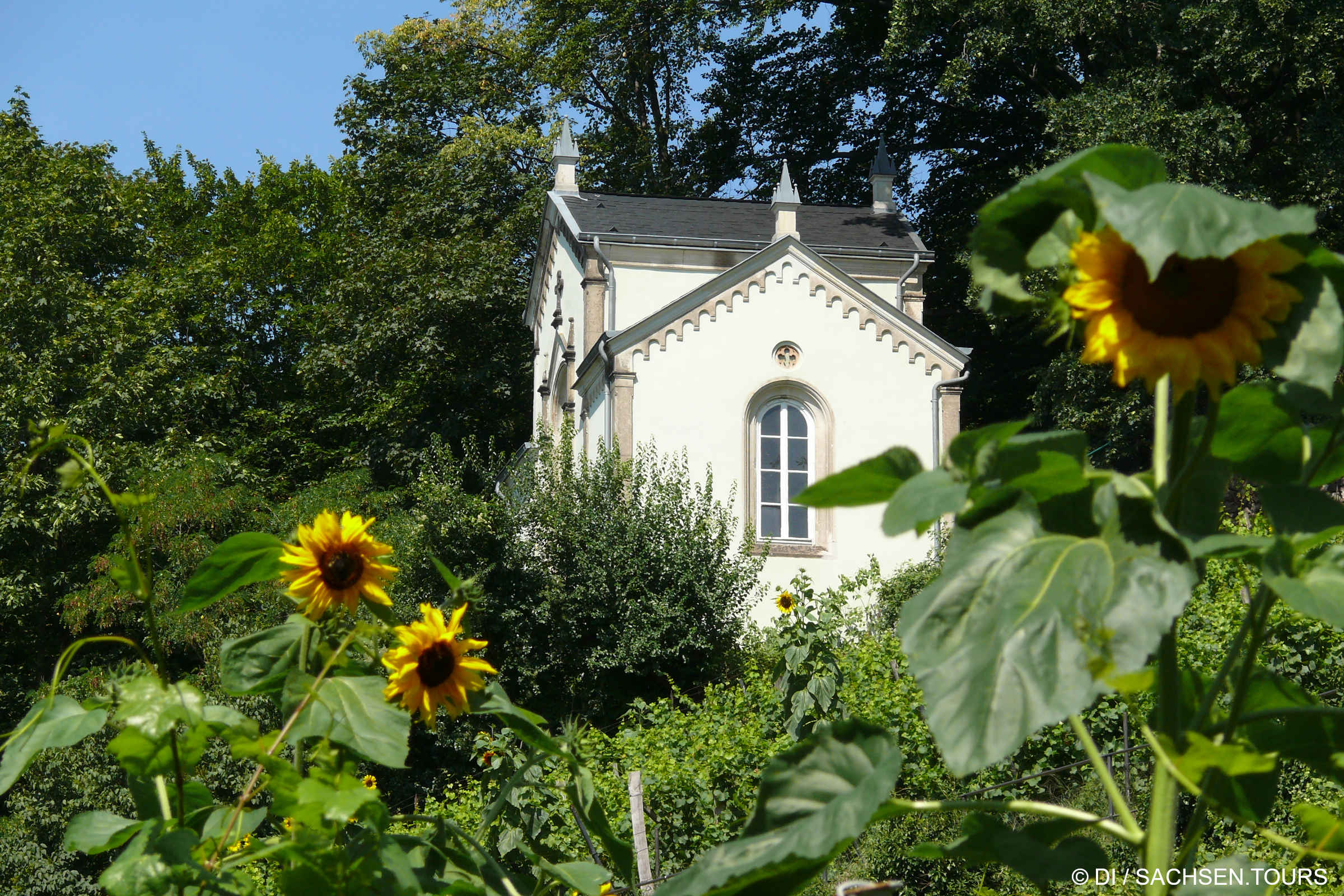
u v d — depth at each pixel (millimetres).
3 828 15938
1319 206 24312
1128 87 24875
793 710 11594
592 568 19750
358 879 2252
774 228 28859
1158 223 1521
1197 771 1701
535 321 33906
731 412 23469
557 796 9188
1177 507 1795
